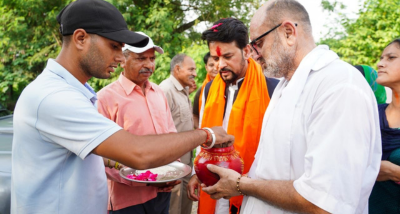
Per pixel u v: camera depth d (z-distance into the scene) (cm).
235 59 202
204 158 164
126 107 226
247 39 207
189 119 361
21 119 129
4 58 809
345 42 664
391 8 615
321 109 116
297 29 134
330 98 113
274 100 150
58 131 124
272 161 129
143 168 125
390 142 182
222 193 145
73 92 128
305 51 135
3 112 365
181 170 224
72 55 137
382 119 192
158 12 748
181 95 364
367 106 112
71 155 135
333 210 105
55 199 133
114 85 233
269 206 131
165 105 260
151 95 246
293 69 138
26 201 132
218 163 160
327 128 112
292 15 133
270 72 140
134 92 235
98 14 133
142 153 124
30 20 805
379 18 636
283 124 126
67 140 124
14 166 135
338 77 116
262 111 204
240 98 206
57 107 123
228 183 141
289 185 119
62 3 780
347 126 108
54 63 135
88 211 140
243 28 203
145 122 231
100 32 132
